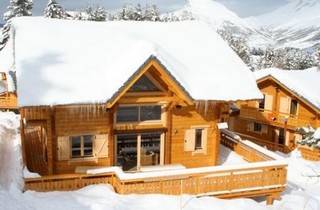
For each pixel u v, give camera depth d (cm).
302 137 3447
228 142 2419
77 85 1778
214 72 2095
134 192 1603
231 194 1753
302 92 3434
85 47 2008
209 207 1549
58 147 1859
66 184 1616
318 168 2705
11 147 2230
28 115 1789
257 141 3922
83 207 1406
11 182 1622
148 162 2042
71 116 1852
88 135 1908
